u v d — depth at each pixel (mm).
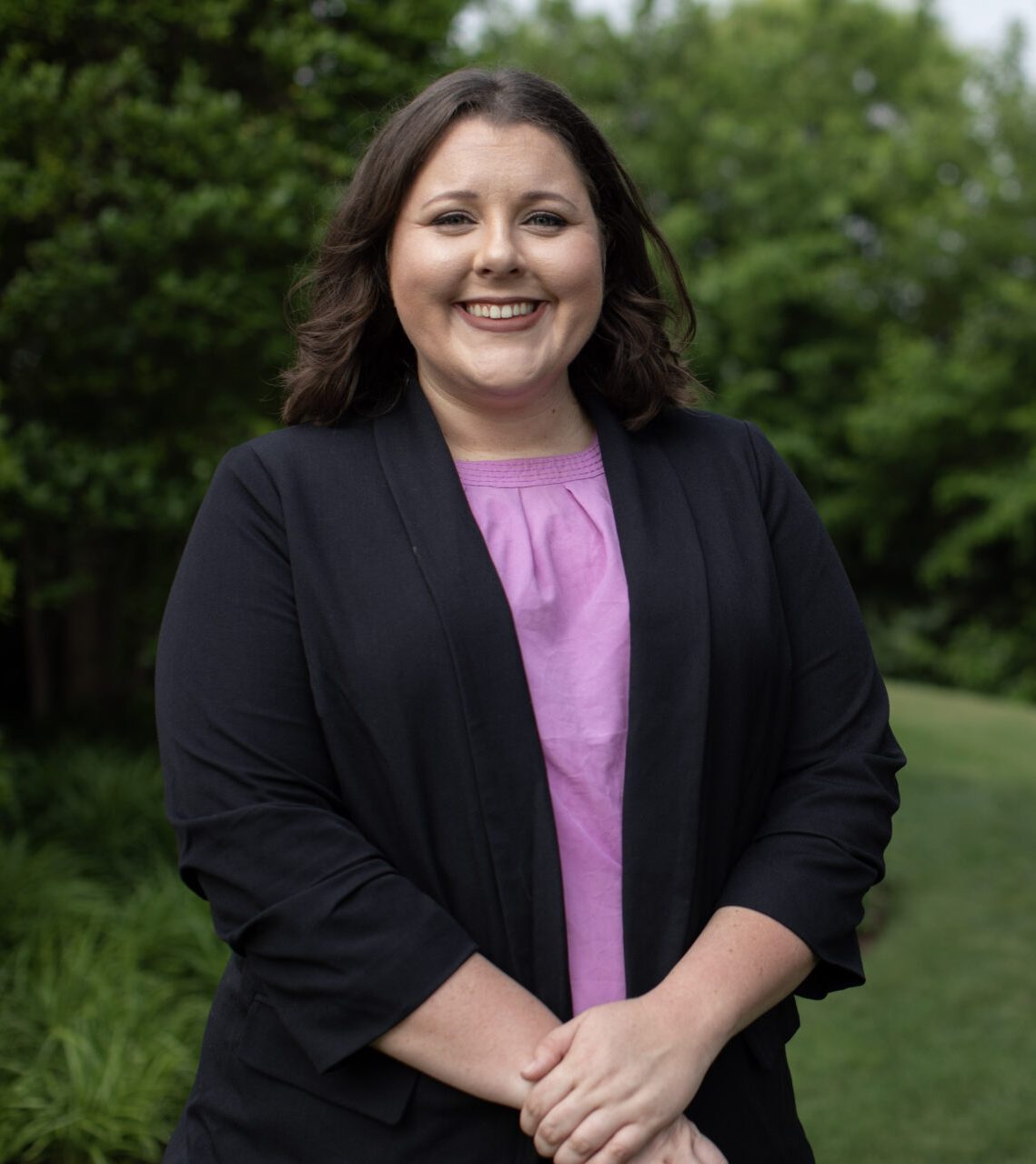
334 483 1394
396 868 1313
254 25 4656
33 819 4551
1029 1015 3693
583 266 1384
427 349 1414
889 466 13734
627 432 1515
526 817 1304
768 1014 1404
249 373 4809
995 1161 2947
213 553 1379
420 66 4914
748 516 1462
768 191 13758
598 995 1316
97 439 4777
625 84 14500
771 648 1409
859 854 1370
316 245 1645
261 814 1271
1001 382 12727
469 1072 1221
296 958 1243
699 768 1341
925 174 13820
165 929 3592
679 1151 1221
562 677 1354
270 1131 1307
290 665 1336
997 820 5551
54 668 6363
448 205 1367
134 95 4504
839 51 15422
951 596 14188
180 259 4543
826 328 14492
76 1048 2926
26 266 4688
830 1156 2977
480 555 1349
